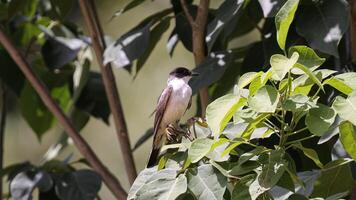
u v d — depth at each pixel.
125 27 18.23
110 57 9.31
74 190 9.74
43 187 9.73
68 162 10.95
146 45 9.28
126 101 18.94
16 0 10.37
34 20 11.70
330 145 8.66
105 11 17.58
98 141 19.61
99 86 11.65
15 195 9.68
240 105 6.35
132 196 7.00
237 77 9.94
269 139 8.09
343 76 6.43
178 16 9.77
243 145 7.79
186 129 8.09
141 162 18.59
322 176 7.47
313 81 6.31
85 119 12.02
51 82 11.88
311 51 6.53
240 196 6.41
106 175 10.18
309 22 8.03
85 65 11.01
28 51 11.61
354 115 6.05
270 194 6.60
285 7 6.54
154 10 18.47
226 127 7.05
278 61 6.15
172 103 9.14
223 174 6.51
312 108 6.22
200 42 9.12
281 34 6.58
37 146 19.11
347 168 7.42
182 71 9.50
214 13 9.62
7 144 18.84
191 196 6.86
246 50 9.62
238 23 10.30
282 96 6.27
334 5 8.06
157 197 6.51
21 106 11.98
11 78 11.26
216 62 8.77
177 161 6.97
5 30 11.32
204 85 8.65
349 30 9.05
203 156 6.39
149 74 18.75
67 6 10.27
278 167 6.29
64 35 11.57
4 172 10.59
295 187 7.14
